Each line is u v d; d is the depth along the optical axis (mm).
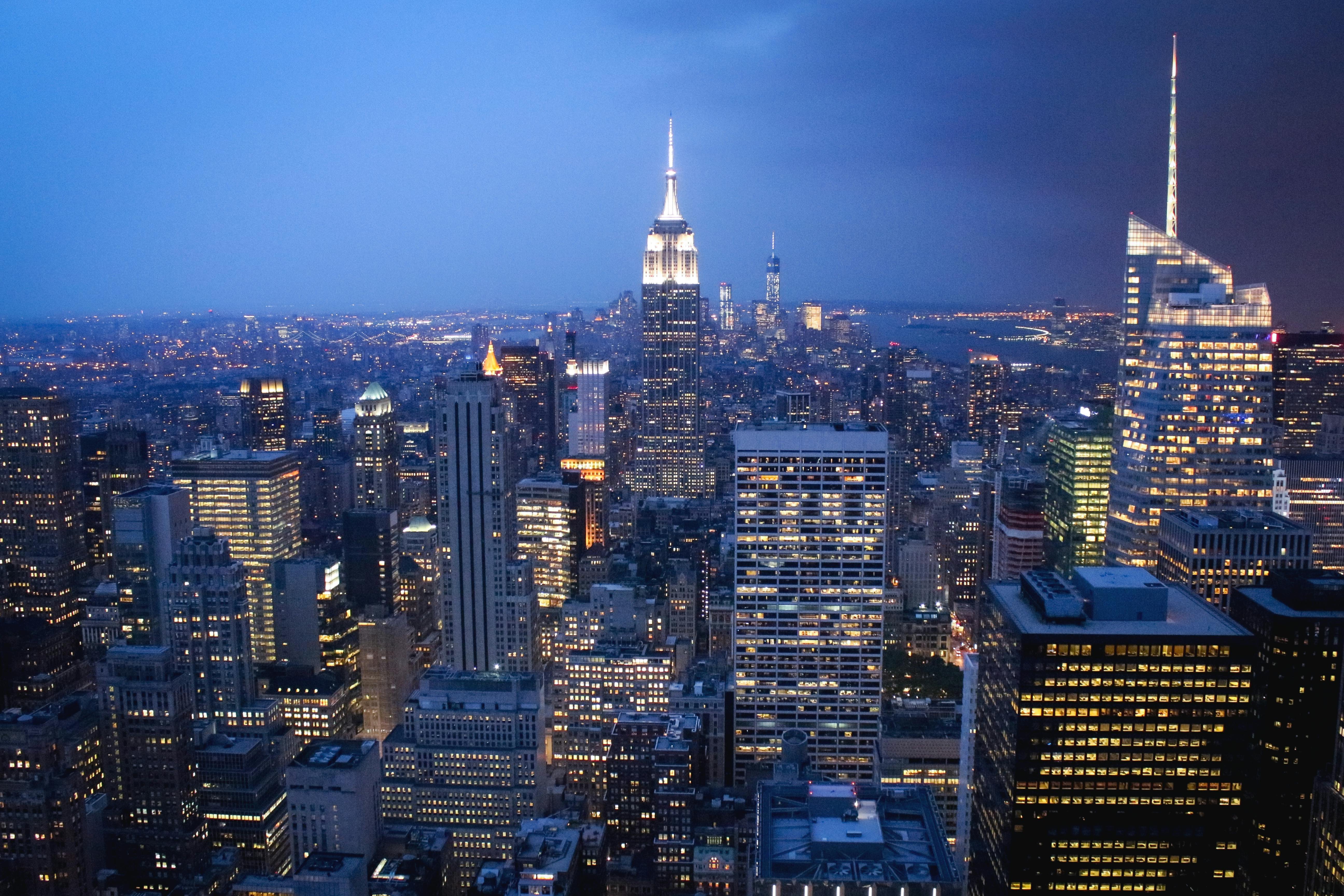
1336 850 187500
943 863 185500
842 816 199875
